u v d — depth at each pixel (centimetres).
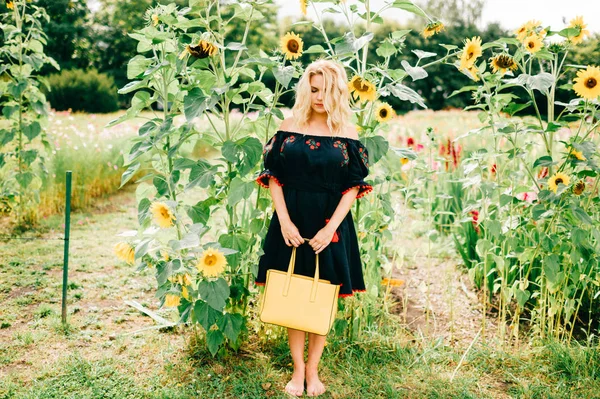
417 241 492
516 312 292
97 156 682
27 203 517
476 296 374
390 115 286
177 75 264
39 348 279
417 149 562
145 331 305
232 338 247
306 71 233
